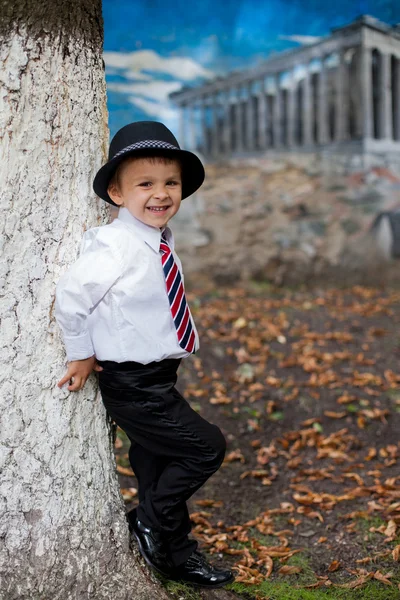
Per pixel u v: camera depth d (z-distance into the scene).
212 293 8.14
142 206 2.12
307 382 5.14
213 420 4.55
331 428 4.45
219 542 2.96
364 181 8.55
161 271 2.15
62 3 2.11
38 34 2.07
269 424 4.54
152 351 2.11
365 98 8.31
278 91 8.45
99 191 2.14
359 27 8.12
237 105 8.41
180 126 8.25
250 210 8.48
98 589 2.14
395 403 4.78
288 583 2.61
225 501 3.53
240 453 4.12
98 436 2.27
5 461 2.09
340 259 8.55
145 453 2.43
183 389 4.99
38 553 2.11
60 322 2.03
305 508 3.31
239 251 8.45
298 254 8.52
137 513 2.38
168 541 2.31
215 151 8.43
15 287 2.09
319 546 2.95
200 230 8.40
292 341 6.09
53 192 2.13
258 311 7.07
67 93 2.14
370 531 3.00
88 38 2.20
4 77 2.04
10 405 2.09
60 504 2.14
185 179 2.37
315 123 8.50
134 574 2.22
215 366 5.46
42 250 2.12
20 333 2.10
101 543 2.21
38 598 2.07
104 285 2.01
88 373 2.14
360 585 2.54
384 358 5.70
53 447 2.14
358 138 8.45
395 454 3.99
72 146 2.16
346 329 6.47
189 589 2.36
